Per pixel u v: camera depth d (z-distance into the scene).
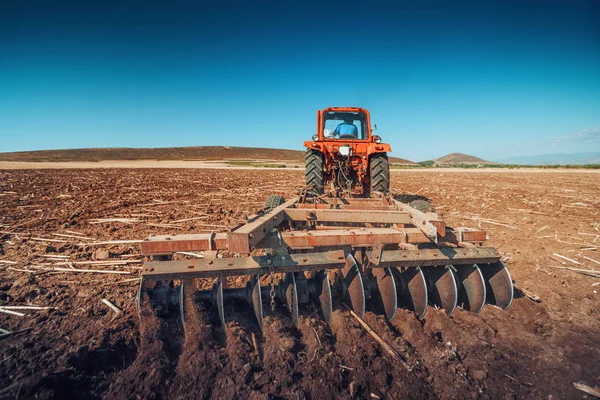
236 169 34.94
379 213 3.63
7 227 6.20
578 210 8.38
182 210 8.02
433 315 3.15
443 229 2.97
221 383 2.28
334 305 3.27
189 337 2.64
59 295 3.46
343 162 6.92
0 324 2.92
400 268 3.43
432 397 2.27
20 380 2.19
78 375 2.33
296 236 2.91
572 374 2.45
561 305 3.38
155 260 2.81
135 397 2.17
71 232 5.88
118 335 2.76
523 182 17.86
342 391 2.28
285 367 2.45
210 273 2.63
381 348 2.72
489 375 2.46
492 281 3.31
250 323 2.97
